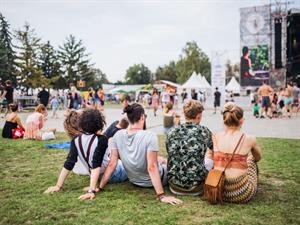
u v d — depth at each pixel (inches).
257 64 1212.5
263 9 1192.8
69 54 3006.9
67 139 374.9
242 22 1217.4
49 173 216.1
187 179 163.5
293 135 410.6
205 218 137.3
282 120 668.1
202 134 164.4
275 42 1300.4
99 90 792.9
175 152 165.8
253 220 134.8
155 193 171.0
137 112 167.8
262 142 343.0
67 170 176.9
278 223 131.8
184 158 163.9
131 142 167.3
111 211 145.1
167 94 895.1
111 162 174.2
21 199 162.1
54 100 790.5
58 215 141.1
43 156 274.2
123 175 191.3
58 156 274.4
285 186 185.2
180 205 152.6
